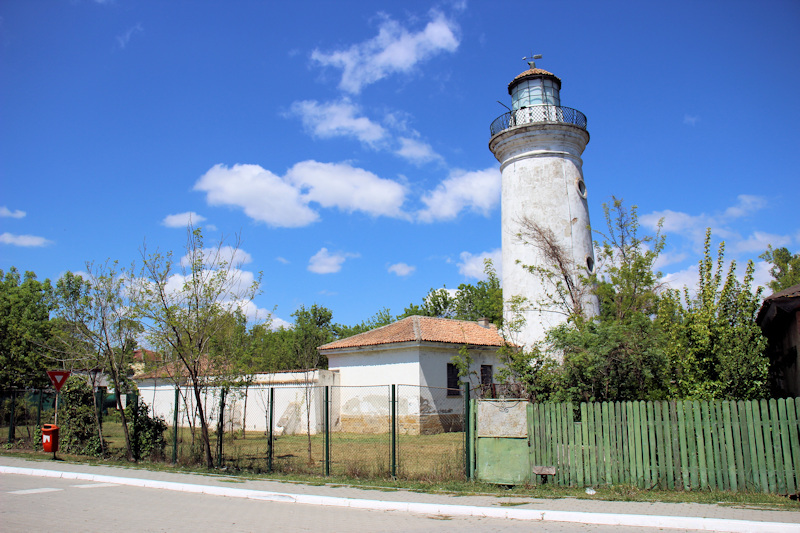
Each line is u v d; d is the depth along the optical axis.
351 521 8.02
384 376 24.00
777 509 8.20
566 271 19.39
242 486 10.66
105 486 11.35
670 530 7.43
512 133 22.20
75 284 25.41
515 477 10.42
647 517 7.68
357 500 9.18
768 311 13.15
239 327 15.68
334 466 13.28
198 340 13.55
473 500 9.18
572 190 21.77
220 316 13.86
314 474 12.13
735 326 12.50
